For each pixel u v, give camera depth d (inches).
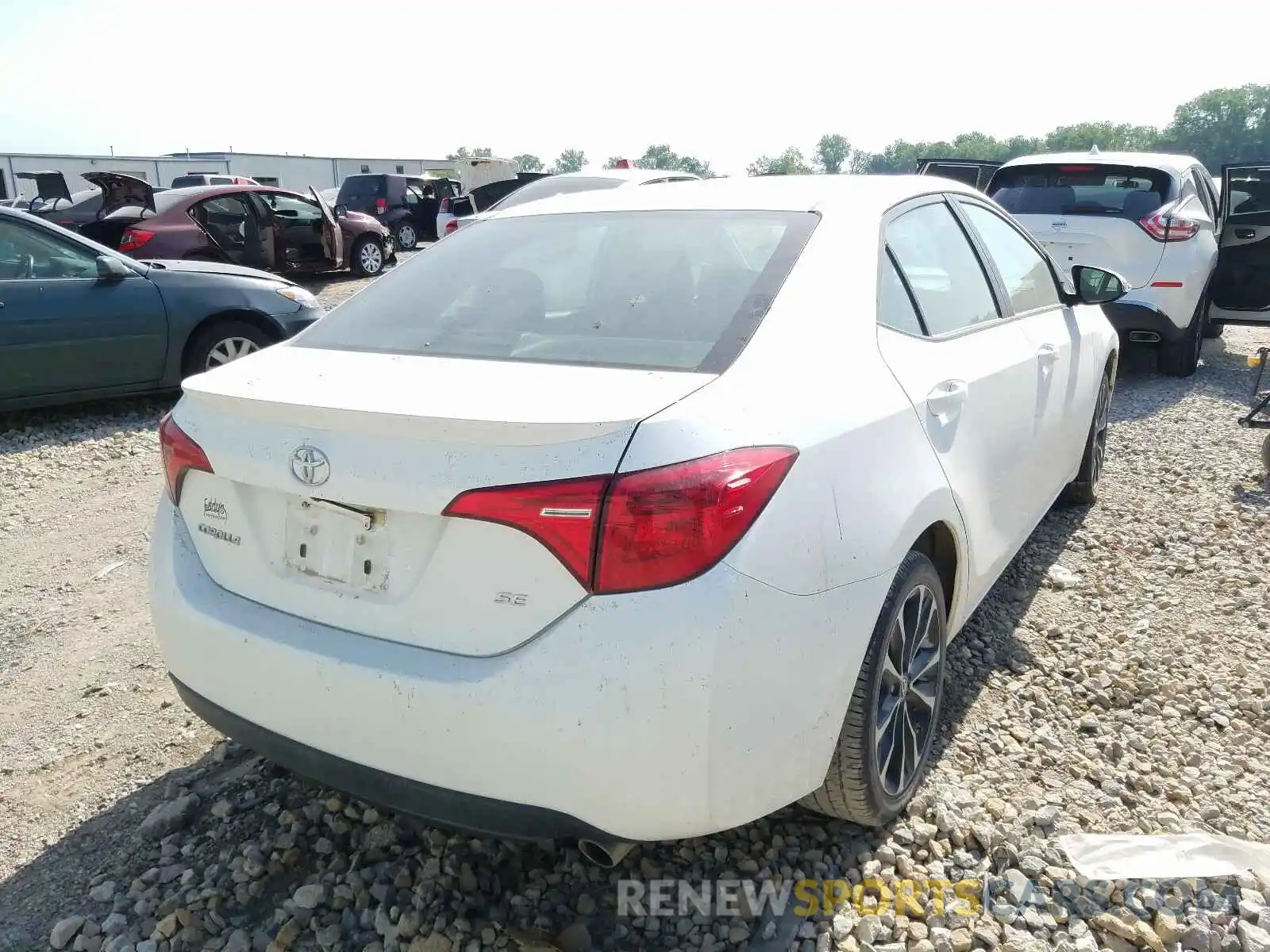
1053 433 151.0
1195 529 186.4
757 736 77.4
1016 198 323.0
